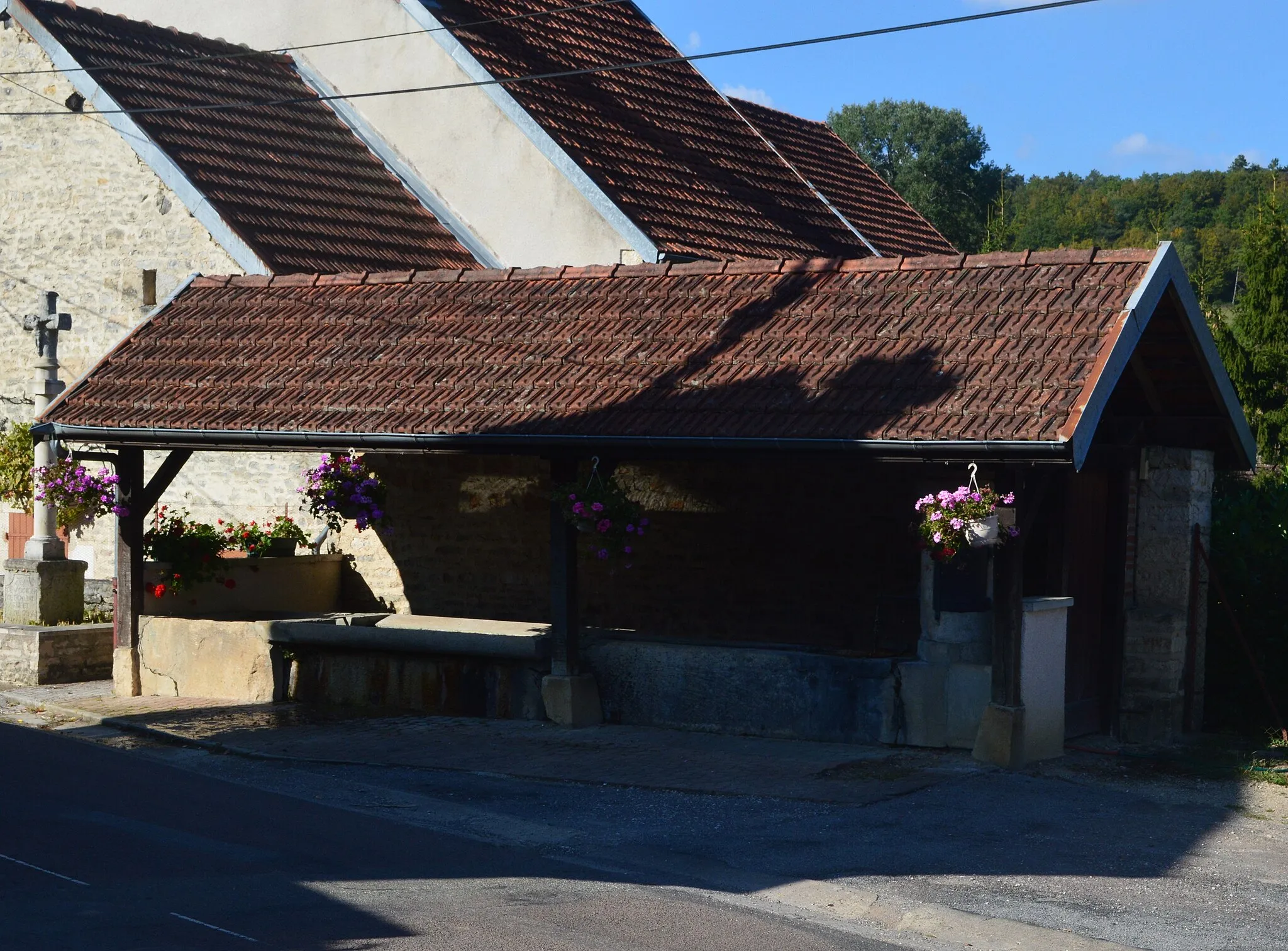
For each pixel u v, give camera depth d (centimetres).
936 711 1099
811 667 1146
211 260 1675
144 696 1387
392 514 1605
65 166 1814
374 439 1191
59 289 1820
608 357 1208
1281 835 913
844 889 782
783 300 1205
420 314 1359
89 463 1789
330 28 2038
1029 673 1066
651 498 1479
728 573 1438
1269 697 1209
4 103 1869
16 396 1870
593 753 1109
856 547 1379
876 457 1012
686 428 1077
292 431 1221
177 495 1728
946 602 1096
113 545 1795
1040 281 1109
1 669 1466
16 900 705
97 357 1786
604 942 669
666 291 1275
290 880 762
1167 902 770
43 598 1516
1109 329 1022
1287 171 7531
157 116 1780
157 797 970
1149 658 1179
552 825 913
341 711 1286
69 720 1289
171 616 1449
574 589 1211
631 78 2131
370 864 805
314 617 1480
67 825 870
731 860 836
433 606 1581
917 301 1141
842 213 2311
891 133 5684
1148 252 1083
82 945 635
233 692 1357
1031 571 1150
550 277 1358
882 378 1063
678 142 2036
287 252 1642
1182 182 8069
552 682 1212
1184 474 1202
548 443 1127
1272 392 2298
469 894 746
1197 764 1095
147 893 727
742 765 1061
